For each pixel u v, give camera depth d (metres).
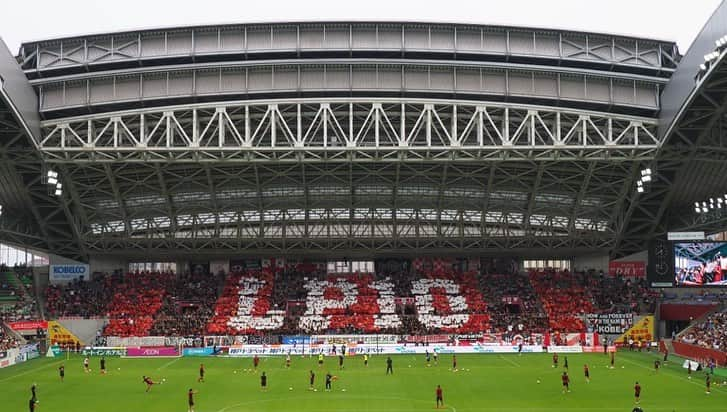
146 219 101.12
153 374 70.38
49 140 76.19
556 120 72.50
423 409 50.19
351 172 88.12
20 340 90.56
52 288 106.00
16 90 68.25
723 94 66.88
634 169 83.50
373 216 102.06
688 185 87.81
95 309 102.00
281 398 55.06
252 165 85.06
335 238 104.38
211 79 73.69
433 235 104.12
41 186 87.75
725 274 83.56
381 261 115.50
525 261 115.56
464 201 97.38
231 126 71.50
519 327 98.12
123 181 90.06
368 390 58.81
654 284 86.00
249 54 73.44
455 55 74.06
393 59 73.50
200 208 98.69
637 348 92.62
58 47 74.25
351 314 102.62
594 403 52.59
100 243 103.81
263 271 113.81
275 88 73.50
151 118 75.12
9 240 96.81
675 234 85.62
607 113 72.75
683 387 60.19
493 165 84.81
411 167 87.75
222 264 115.75
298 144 70.75
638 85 74.75
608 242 102.31
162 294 107.25
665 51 75.00
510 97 74.06
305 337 91.62
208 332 97.12
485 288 109.19
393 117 77.50
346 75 73.81
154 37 73.75
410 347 88.56
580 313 101.19
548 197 95.38
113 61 73.56
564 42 74.50
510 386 60.91
